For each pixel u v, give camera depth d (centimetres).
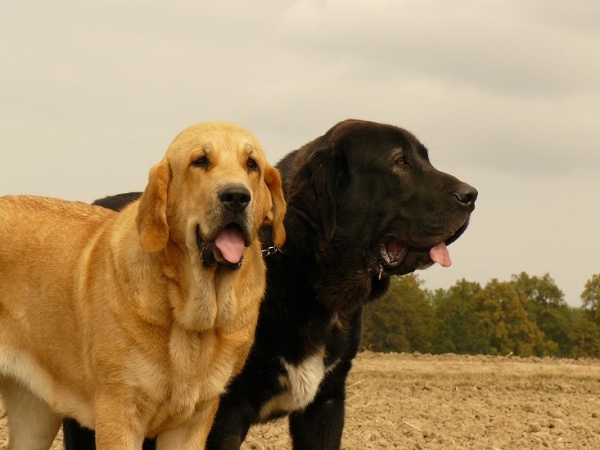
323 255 850
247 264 743
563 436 1295
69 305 747
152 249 686
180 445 745
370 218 868
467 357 2534
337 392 891
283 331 834
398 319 6444
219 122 738
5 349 781
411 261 883
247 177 710
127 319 700
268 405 854
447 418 1438
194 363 714
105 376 707
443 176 871
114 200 976
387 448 1147
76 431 877
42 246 782
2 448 955
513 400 1728
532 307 7550
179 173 707
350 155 870
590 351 7106
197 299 702
